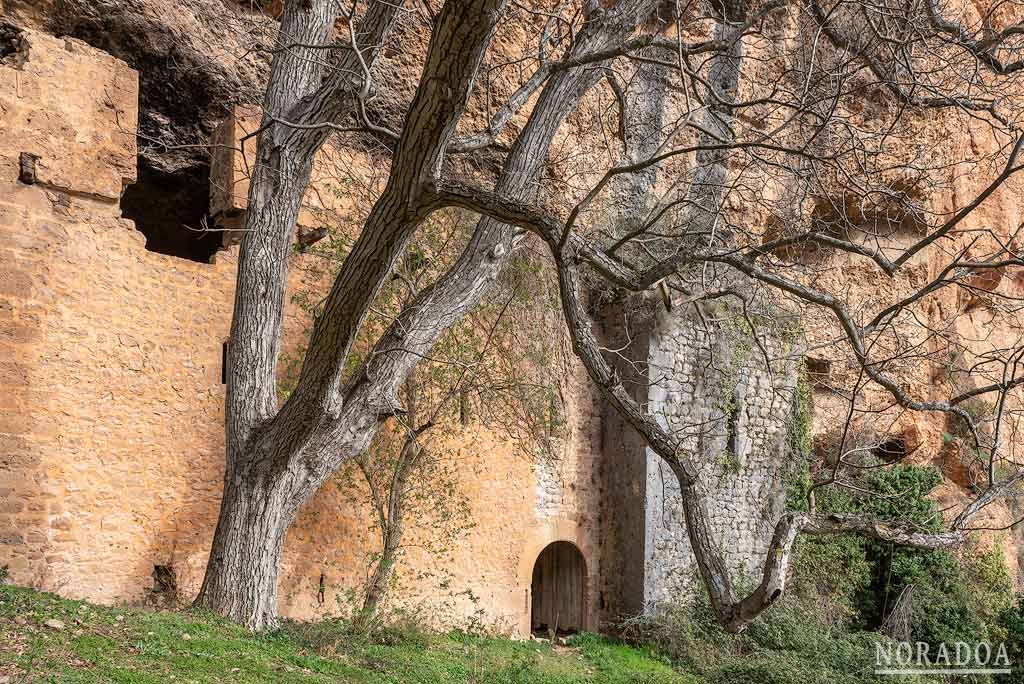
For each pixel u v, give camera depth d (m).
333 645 8.30
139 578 8.86
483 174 12.90
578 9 9.96
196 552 9.34
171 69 10.41
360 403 8.58
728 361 13.70
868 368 6.38
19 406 8.12
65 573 8.27
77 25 9.66
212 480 9.57
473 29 5.76
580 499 13.46
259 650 7.35
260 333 8.63
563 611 13.84
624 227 13.52
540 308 12.74
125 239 9.12
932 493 16.34
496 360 12.20
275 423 8.27
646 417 5.97
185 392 9.45
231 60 10.80
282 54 8.92
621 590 13.16
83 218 8.80
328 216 10.95
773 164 7.43
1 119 8.25
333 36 11.31
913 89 7.85
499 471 12.35
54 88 8.63
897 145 13.10
